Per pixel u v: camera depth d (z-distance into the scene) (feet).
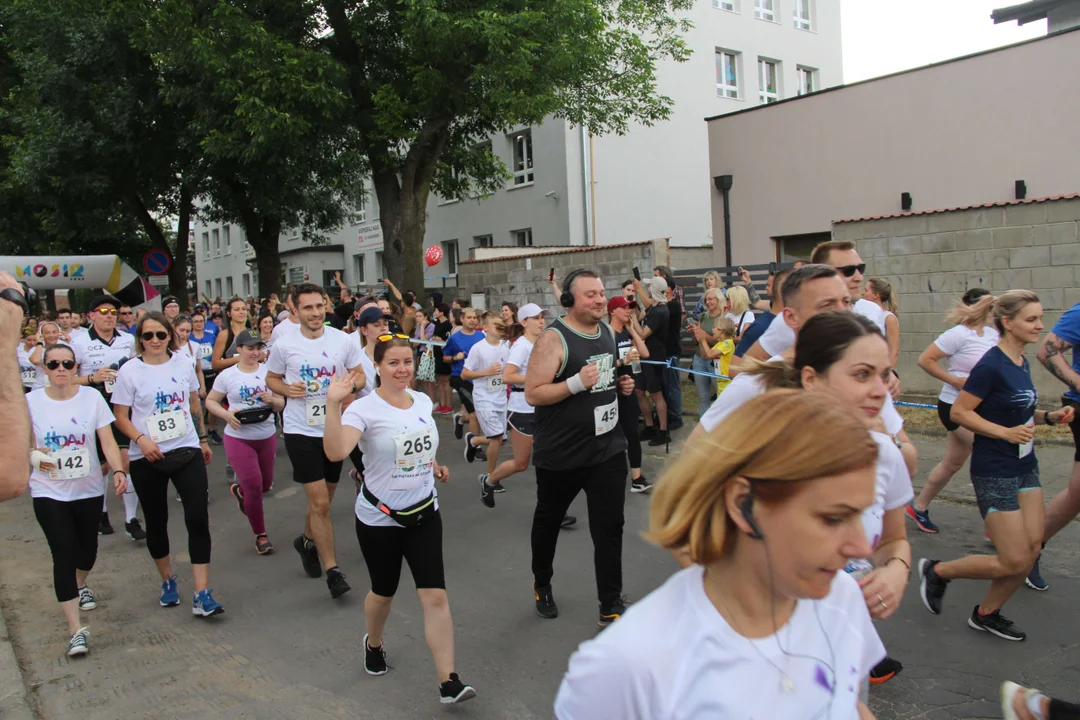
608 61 55.16
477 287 54.08
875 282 19.24
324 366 18.02
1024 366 12.85
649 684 4.21
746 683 4.31
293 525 22.89
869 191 48.52
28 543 22.33
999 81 42.45
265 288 83.56
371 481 12.45
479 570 18.13
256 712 12.34
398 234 56.18
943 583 13.88
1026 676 12.19
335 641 14.85
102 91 67.97
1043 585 15.40
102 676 13.88
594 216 75.51
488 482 22.77
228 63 46.98
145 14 50.14
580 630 14.75
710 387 30.68
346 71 49.49
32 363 29.35
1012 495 12.67
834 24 92.12
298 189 74.74
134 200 79.51
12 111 77.15
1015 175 42.32
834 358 7.72
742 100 84.84
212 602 16.21
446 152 63.62
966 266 32.40
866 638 5.02
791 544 4.12
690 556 4.40
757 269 41.96
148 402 16.38
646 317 30.35
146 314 16.85
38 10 64.49
